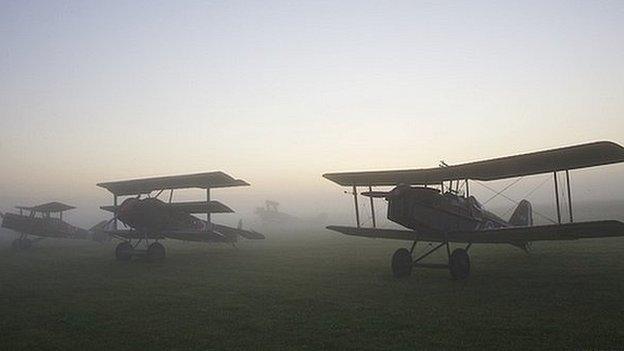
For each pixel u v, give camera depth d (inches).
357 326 217.9
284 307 267.6
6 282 388.5
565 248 609.9
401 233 429.4
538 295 282.4
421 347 181.5
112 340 204.4
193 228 636.1
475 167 374.9
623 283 316.2
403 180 456.4
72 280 396.8
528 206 550.3
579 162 349.1
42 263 544.4
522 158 339.9
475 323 216.2
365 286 338.0
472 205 418.0
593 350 170.6
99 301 298.4
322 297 297.4
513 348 175.6
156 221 566.3
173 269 471.2
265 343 193.8
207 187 599.2
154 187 624.4
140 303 289.1
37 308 279.0
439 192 384.5
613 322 210.4
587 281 328.5
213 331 215.6
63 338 209.5
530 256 522.3
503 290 305.0
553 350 171.9
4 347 196.7
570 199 366.9
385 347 183.0
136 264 526.3
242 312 256.4
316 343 191.6
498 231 351.6
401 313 243.3
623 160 338.3
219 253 668.1
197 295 314.5
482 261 484.1
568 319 218.4
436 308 253.8
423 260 527.8
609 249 577.9
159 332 216.1
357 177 460.1
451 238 388.8
